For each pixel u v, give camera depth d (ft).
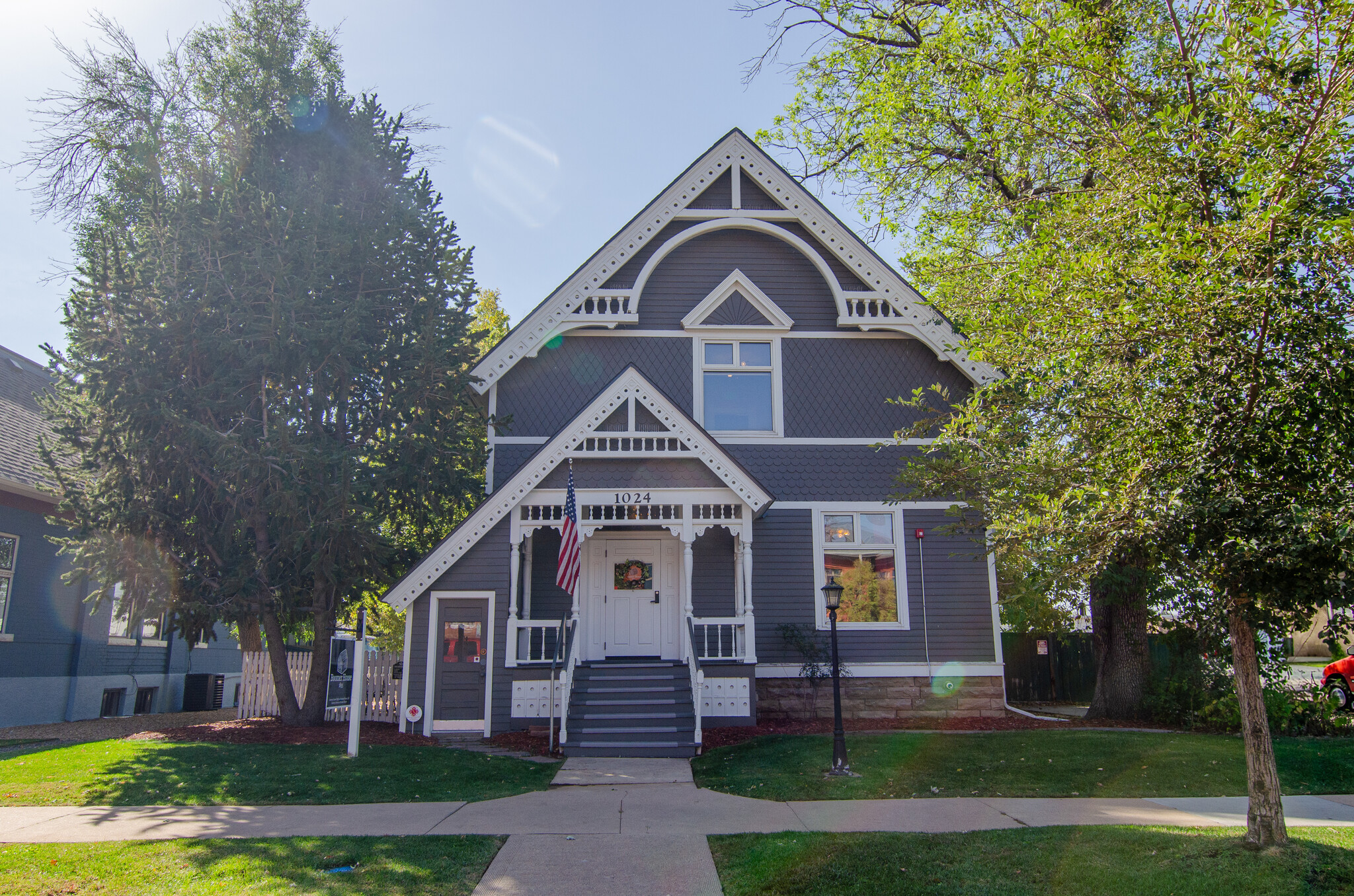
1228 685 50.29
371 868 23.56
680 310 58.90
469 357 53.78
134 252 47.80
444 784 35.65
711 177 59.62
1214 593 22.56
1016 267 32.78
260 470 44.78
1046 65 32.24
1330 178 21.79
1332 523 18.98
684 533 49.93
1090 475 25.35
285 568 50.08
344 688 55.26
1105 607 57.82
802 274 59.72
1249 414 21.34
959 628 55.42
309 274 47.03
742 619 50.49
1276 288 21.11
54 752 43.01
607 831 27.81
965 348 36.29
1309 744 43.19
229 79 56.90
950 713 54.29
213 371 47.01
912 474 38.14
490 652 49.11
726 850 25.35
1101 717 55.98
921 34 58.08
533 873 23.43
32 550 59.26
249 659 58.49
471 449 55.88
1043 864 23.38
